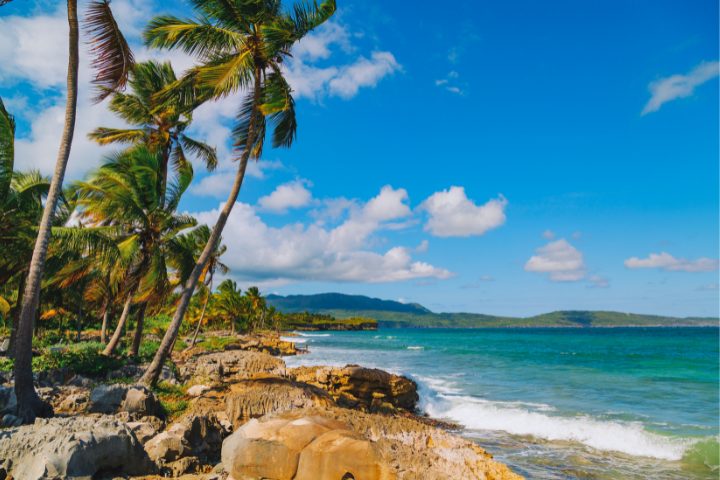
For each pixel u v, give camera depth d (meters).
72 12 10.85
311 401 11.92
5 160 14.23
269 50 14.51
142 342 29.88
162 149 21.95
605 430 14.79
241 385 13.65
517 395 22.16
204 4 13.73
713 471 11.25
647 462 11.97
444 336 143.62
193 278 14.55
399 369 35.41
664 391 23.66
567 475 10.96
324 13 15.02
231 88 13.58
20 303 19.62
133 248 18.00
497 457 12.45
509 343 91.50
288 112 16.11
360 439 6.46
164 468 7.31
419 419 16.88
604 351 62.62
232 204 14.86
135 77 21.44
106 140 21.53
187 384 15.36
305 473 6.17
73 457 5.91
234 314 76.69
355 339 107.38
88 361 16.48
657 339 112.06
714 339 110.19
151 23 13.30
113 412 10.48
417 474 6.27
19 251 17.52
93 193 16.77
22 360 9.59
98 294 26.75
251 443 6.55
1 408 9.23
